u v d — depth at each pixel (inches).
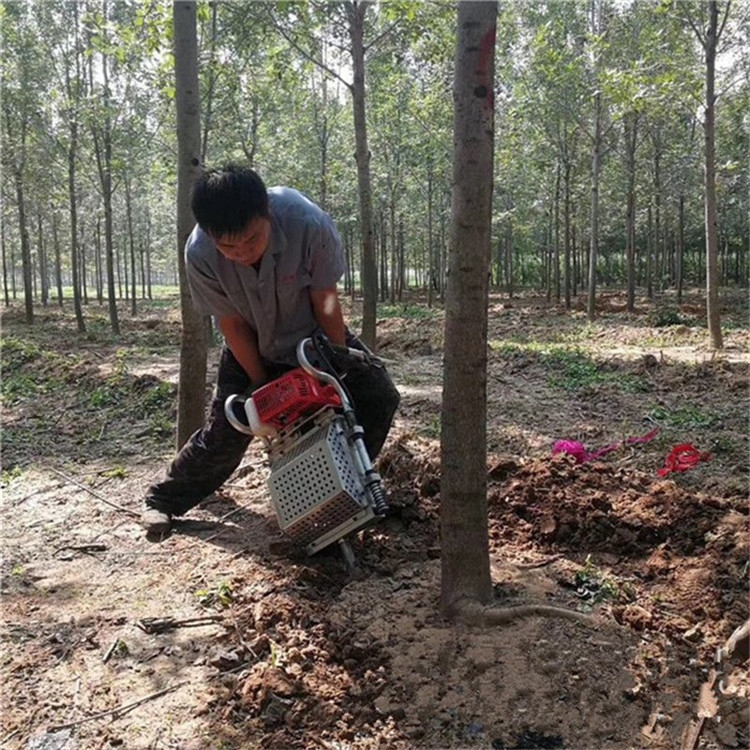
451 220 117.0
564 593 130.1
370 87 734.5
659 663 110.5
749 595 127.4
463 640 115.0
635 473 184.5
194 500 172.1
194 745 101.5
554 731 99.0
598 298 989.8
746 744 96.9
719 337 465.7
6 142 718.5
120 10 609.6
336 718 103.9
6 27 650.2
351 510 129.2
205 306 140.9
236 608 134.0
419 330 608.1
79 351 552.1
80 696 113.0
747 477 191.2
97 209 1090.1
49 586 148.7
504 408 290.5
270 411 128.9
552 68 626.8
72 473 223.6
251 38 528.4
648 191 864.3
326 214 134.9
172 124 687.1
